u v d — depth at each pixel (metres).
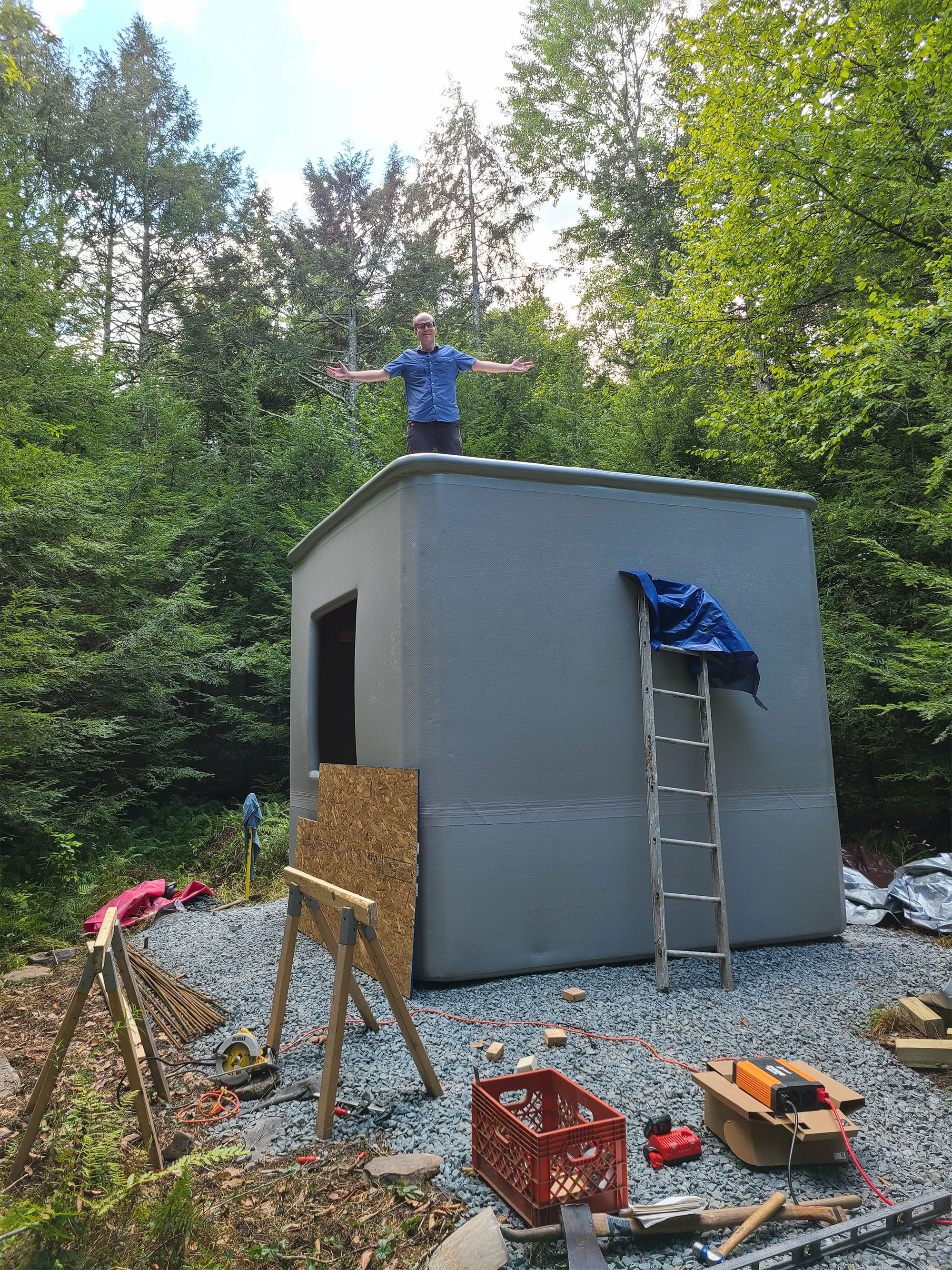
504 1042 3.79
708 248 10.60
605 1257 2.29
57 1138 2.76
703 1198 2.53
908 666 7.95
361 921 3.16
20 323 10.33
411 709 4.77
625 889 5.04
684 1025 4.00
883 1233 2.37
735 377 11.69
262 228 19.42
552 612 5.09
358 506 5.68
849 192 9.41
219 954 5.52
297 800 7.03
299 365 17.27
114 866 8.95
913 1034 3.89
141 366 16.95
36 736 8.10
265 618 12.98
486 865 4.68
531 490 5.14
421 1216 2.46
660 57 16.41
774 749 5.65
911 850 8.73
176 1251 2.25
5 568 8.93
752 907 5.38
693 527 5.61
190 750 13.19
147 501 12.07
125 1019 2.90
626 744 5.17
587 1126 2.40
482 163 20.38
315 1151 2.88
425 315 6.16
